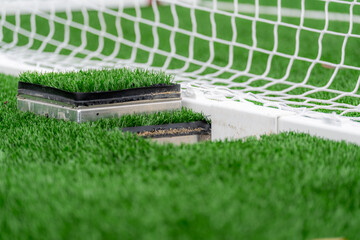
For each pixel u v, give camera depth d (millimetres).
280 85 6051
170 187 2873
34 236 2482
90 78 4613
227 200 2678
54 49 8609
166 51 8523
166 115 4461
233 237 2365
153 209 2602
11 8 11562
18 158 3539
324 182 2988
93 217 2564
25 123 4426
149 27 11258
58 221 2578
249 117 4324
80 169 3262
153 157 3363
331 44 8906
